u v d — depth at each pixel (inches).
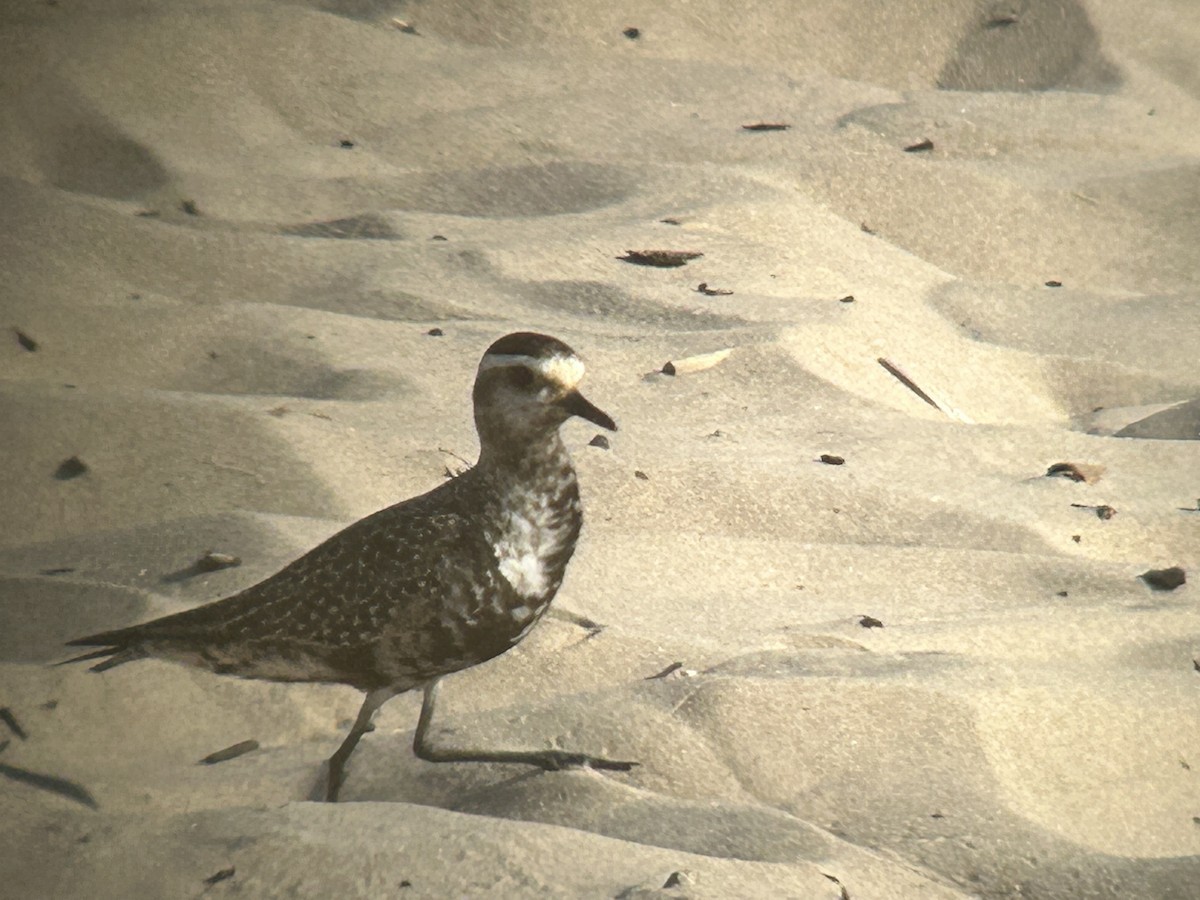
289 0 739.4
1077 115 700.0
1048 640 347.9
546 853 252.4
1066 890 263.7
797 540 397.1
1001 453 446.0
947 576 381.1
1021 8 779.4
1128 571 383.2
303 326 482.0
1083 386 522.6
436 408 438.6
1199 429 473.7
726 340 490.3
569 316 512.1
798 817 283.7
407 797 294.0
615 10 756.6
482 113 669.9
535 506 281.3
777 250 566.3
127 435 397.1
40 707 301.9
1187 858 273.1
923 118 681.6
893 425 455.5
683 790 293.4
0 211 528.1
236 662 284.7
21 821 261.6
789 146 652.7
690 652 335.0
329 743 311.9
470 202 612.4
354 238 571.8
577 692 323.6
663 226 576.1
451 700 322.3
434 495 289.9
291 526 367.6
